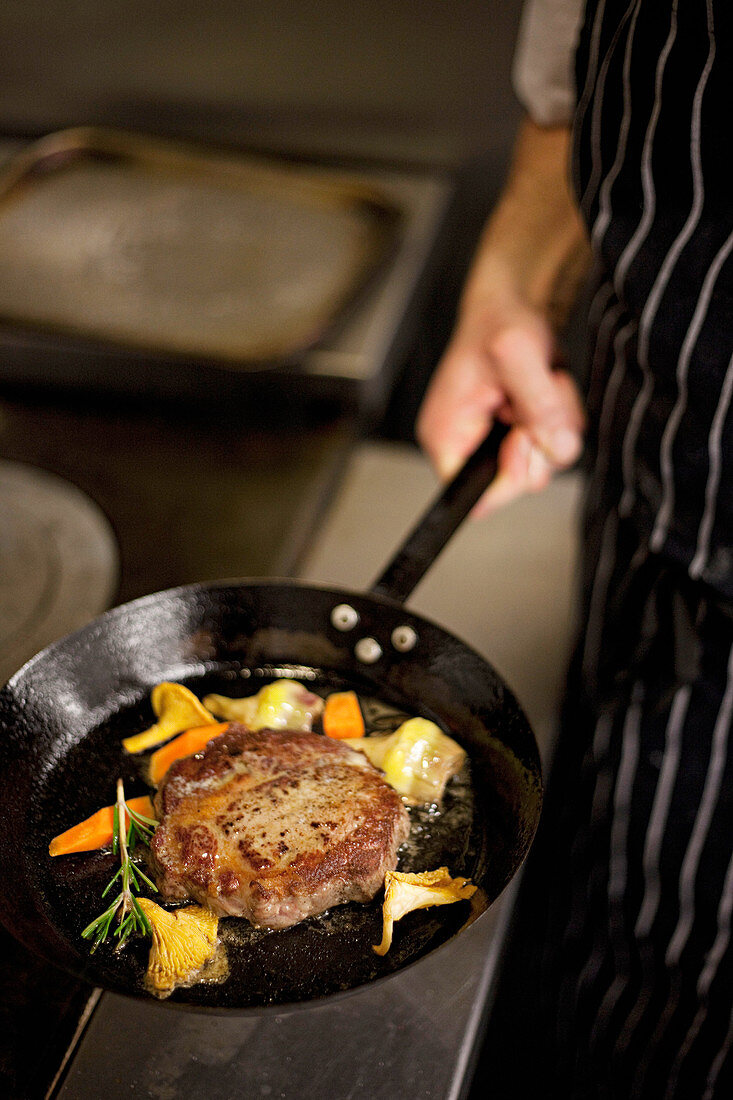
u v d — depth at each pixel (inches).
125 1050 30.7
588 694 49.4
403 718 36.1
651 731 44.5
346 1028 31.7
